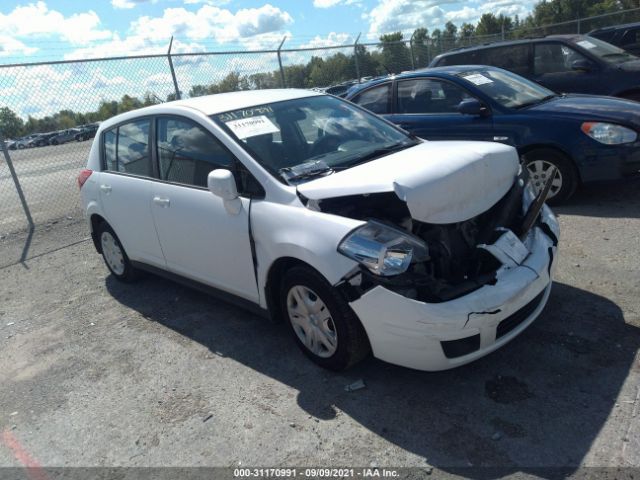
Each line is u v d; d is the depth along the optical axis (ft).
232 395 10.78
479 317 9.02
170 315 14.82
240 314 14.20
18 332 15.17
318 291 10.14
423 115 21.40
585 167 17.83
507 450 8.35
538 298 10.47
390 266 9.08
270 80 35.55
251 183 11.46
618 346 10.46
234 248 11.78
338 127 13.44
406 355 9.34
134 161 14.96
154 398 11.09
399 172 9.82
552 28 63.41
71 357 13.32
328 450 8.91
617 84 24.91
